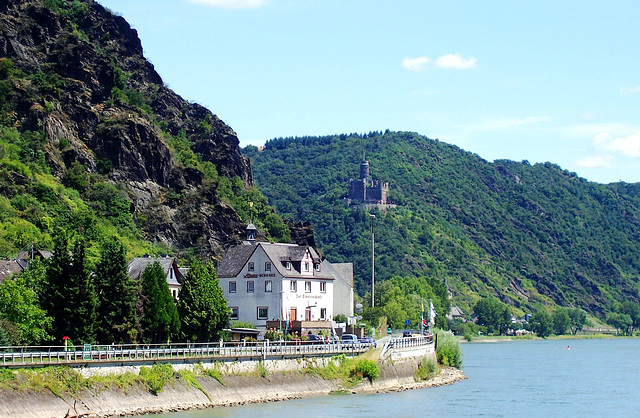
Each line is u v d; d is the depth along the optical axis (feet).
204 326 468.34
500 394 505.66
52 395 337.31
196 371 396.78
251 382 416.67
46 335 387.75
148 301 446.19
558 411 448.65
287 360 440.04
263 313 545.03
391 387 482.28
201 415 369.71
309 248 567.59
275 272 544.21
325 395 442.50
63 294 398.01
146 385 372.17
